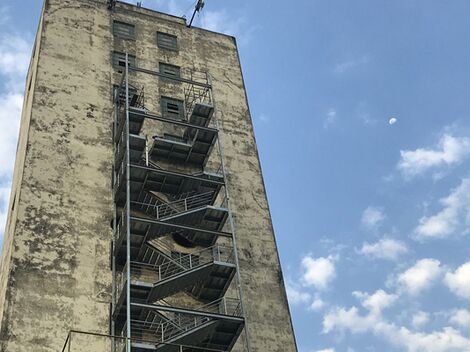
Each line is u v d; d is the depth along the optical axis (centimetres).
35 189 3472
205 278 3316
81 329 3034
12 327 2931
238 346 3300
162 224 3359
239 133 4419
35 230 3306
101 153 3800
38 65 4116
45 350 2916
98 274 3259
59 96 3994
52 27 4400
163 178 3675
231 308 3431
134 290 3120
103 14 4703
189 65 4706
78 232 3384
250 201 4012
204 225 3644
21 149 4141
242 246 3734
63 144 3744
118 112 4041
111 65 4381
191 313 3069
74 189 3556
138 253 3394
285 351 3388
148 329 3119
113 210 3544
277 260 3762
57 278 3172
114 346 3003
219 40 5044
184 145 3953
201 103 4150
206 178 3778
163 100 4356
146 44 4681
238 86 4750
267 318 3478
